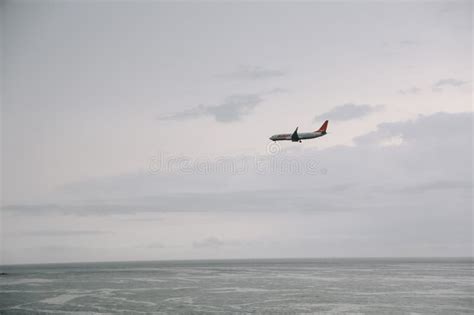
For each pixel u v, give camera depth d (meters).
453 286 67.38
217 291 62.97
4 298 55.94
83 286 71.88
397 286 67.75
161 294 59.47
